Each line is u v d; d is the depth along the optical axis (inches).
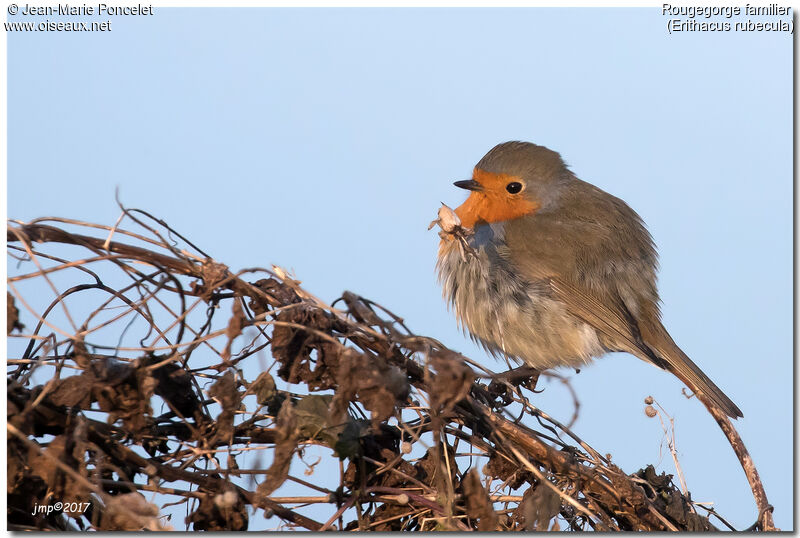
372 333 264.1
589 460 302.0
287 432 244.8
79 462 236.2
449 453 283.7
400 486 277.9
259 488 244.4
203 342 266.8
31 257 250.1
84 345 248.5
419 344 257.9
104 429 254.7
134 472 260.8
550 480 292.7
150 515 232.2
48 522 243.3
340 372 246.5
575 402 254.2
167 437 270.5
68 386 243.4
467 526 274.7
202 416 267.7
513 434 288.7
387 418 247.3
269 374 259.9
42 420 245.3
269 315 267.3
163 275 262.7
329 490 274.5
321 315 265.1
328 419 267.9
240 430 269.4
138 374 246.7
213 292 266.4
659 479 311.6
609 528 297.1
